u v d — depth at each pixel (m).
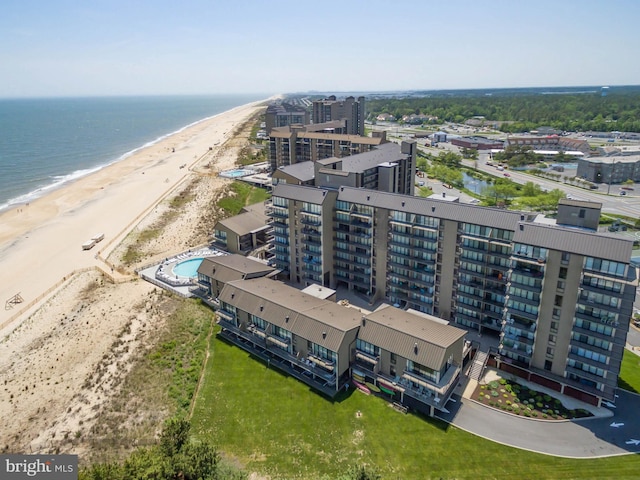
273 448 61.44
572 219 70.06
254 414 68.00
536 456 58.75
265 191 196.75
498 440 61.59
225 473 52.22
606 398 65.38
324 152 177.25
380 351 70.94
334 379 71.44
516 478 55.56
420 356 66.44
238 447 61.72
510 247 76.44
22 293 111.81
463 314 86.12
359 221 97.94
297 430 64.56
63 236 150.62
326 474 56.62
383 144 159.38
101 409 69.75
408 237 88.62
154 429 65.38
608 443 60.56
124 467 48.16
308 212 100.75
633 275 62.03
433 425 64.62
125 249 136.12
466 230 81.38
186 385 74.75
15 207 187.25
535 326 70.88
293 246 107.38
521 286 70.81
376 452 60.16
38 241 146.38
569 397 69.19
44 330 93.81
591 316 64.88
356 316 78.62
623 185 198.75
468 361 77.44
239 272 97.50
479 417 65.88
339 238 103.00
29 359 83.94
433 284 88.19
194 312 97.81
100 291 109.88
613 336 63.25
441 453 59.69
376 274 98.12
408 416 66.62
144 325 93.19
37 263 129.25
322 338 72.44
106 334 90.62
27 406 71.19
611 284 62.75
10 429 66.25
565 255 65.12
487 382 73.31
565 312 67.00
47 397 73.19
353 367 73.81
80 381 76.81
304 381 75.19
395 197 92.00
